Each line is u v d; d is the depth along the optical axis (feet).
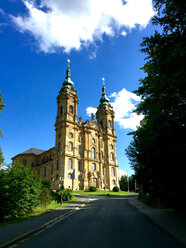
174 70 28.99
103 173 239.30
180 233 29.73
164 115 36.17
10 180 53.42
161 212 54.49
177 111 32.78
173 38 30.66
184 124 35.68
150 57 35.53
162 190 49.73
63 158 200.23
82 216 53.21
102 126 274.36
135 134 55.98
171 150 38.91
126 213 56.85
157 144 41.50
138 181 77.41
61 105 233.76
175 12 30.58
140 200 101.50
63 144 206.59
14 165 61.67
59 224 42.01
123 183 318.86
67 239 28.43
